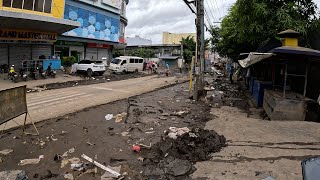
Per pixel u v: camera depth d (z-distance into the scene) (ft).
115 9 117.91
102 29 110.52
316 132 25.40
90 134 27.35
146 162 20.17
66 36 92.32
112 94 53.52
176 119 34.14
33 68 69.97
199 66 50.52
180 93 59.36
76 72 88.33
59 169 19.25
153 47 192.75
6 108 22.48
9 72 63.93
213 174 17.70
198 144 23.11
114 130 28.99
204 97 50.98
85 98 47.67
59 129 28.63
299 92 37.55
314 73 36.91
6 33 69.36
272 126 27.84
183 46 183.93
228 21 73.15
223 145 22.80
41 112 35.63
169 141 23.44
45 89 56.95
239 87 75.41
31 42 77.25
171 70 144.25
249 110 40.42
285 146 21.88
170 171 18.34
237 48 72.08
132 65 110.52
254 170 17.84
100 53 115.96
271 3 41.19
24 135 26.18
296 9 39.78
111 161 20.71
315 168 9.91
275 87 40.24
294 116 30.94
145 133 27.96
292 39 33.65
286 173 17.15
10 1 65.92
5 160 20.57
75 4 94.17
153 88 65.98
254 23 41.24
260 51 46.09
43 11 73.67
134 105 43.24
